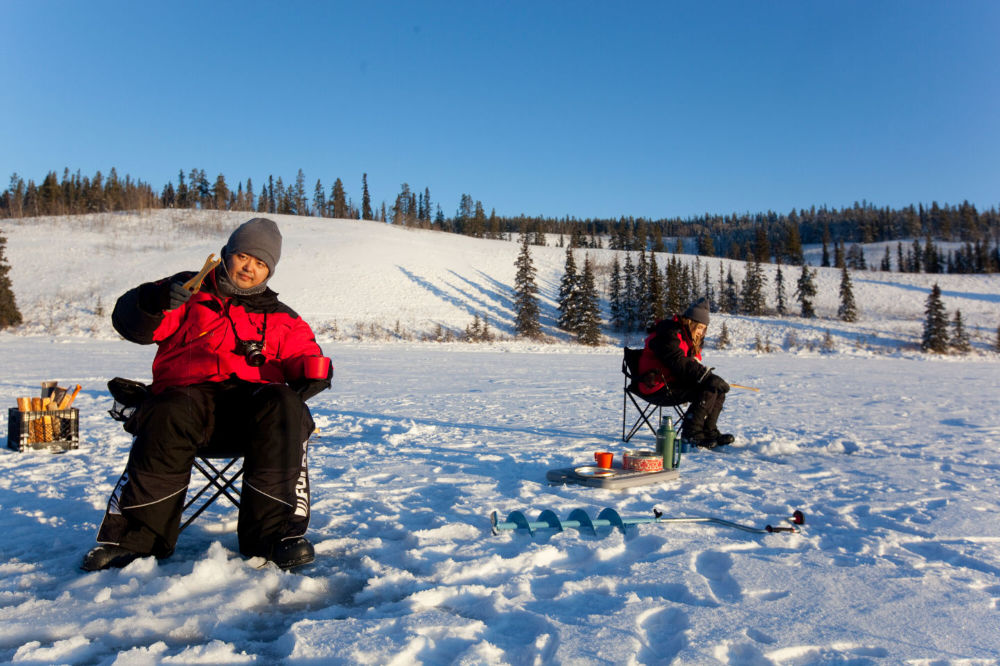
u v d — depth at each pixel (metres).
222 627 2.07
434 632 2.03
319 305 42.09
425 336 38.25
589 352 29.56
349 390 11.48
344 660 1.81
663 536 3.17
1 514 3.56
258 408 2.71
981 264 89.88
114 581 2.44
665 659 1.86
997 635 2.10
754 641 1.98
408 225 102.88
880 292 59.84
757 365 20.86
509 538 3.15
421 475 4.72
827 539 3.23
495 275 57.19
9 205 88.56
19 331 32.59
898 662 1.89
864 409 9.46
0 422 6.96
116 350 21.78
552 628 2.07
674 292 50.84
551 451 5.80
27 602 2.22
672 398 6.27
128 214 77.38
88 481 4.41
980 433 7.14
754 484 4.55
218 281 2.83
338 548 2.96
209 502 2.93
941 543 3.21
